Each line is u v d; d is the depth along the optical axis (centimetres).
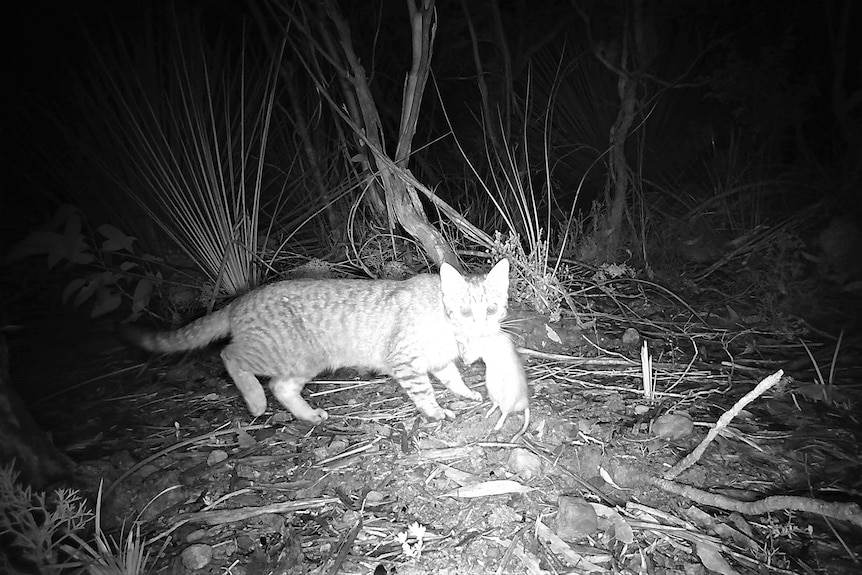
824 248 152
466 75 211
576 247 160
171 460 89
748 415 98
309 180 166
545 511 77
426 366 101
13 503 65
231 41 188
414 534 71
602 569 69
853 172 170
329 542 73
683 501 79
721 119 203
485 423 95
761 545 72
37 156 157
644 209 172
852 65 196
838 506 69
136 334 108
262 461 88
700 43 188
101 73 143
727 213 171
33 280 141
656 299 141
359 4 189
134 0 156
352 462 87
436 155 214
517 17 201
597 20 181
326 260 149
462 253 144
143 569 67
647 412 98
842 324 128
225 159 154
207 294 131
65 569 67
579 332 125
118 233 115
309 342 102
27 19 160
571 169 211
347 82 139
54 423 98
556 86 195
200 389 110
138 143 141
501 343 96
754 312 135
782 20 188
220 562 71
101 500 80
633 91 146
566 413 98
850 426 95
